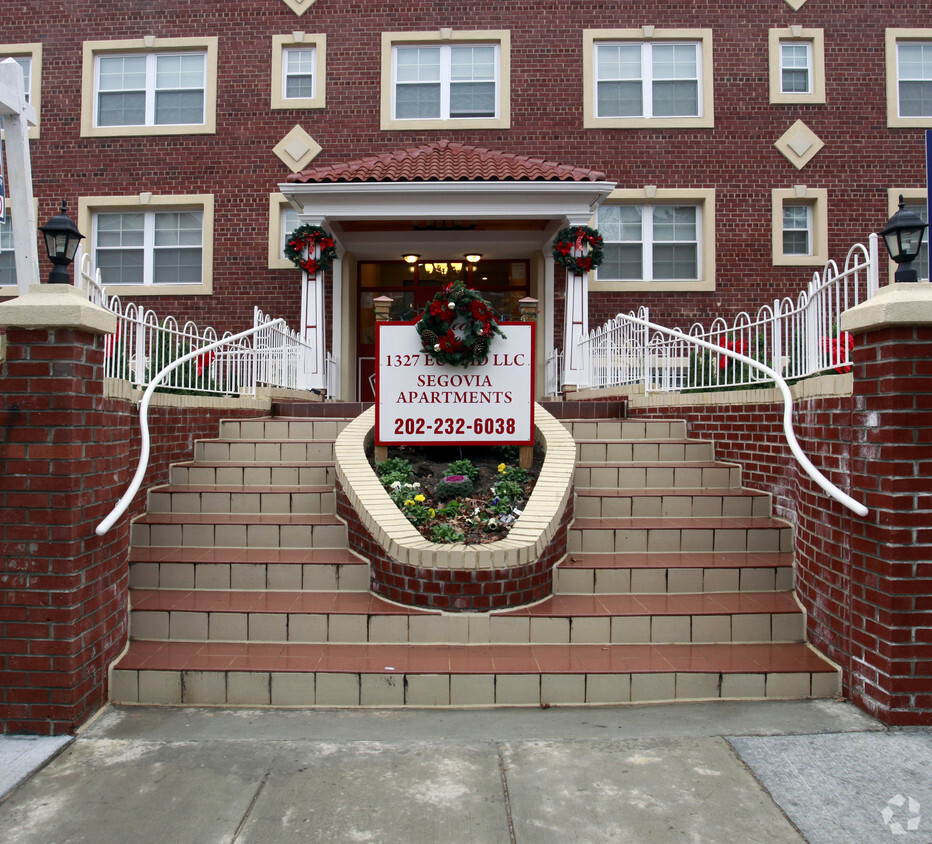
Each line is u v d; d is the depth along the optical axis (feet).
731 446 21.94
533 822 9.92
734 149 42.98
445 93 44.09
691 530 18.35
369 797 10.50
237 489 20.38
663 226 43.96
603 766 11.35
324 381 38.34
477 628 15.21
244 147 43.52
